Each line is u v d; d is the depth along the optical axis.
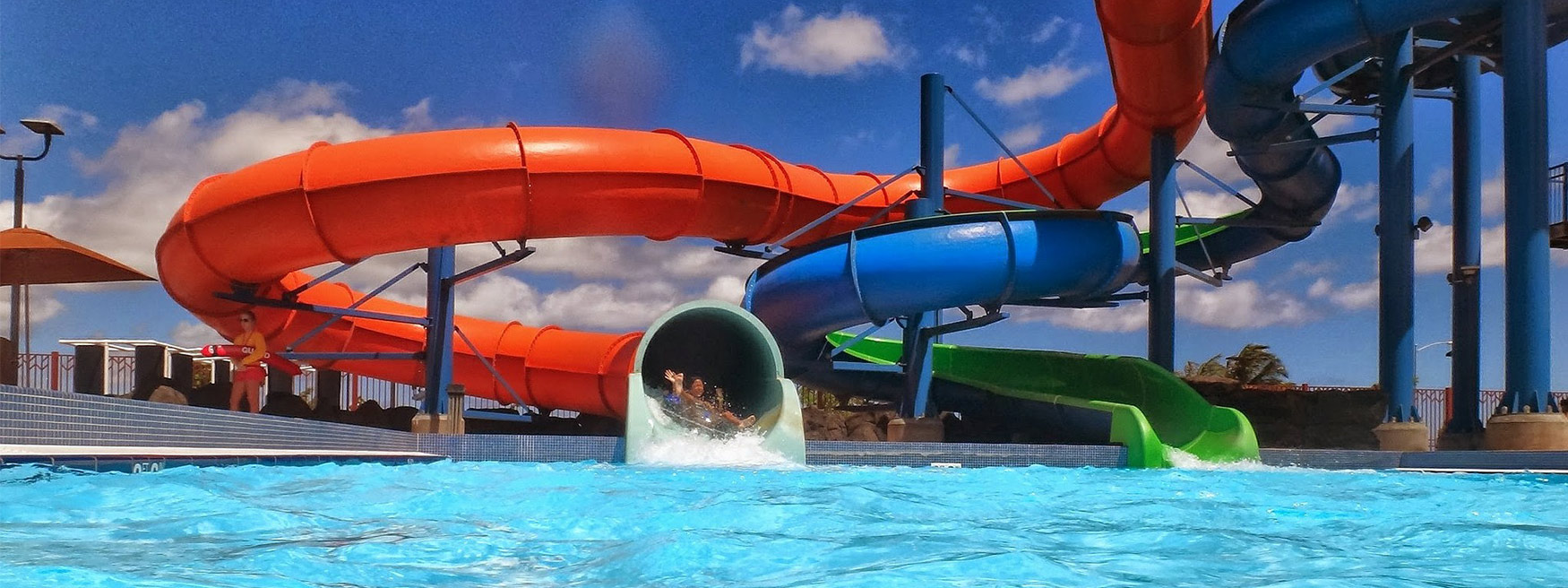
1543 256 11.89
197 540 3.99
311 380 22.75
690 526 4.55
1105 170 17.58
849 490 6.59
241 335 13.94
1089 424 12.88
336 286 18.03
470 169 13.37
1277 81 13.51
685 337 14.12
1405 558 3.80
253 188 13.66
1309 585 3.19
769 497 5.91
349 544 3.93
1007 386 15.41
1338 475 9.52
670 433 10.78
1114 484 7.82
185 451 7.20
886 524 4.68
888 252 13.72
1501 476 9.41
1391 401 13.79
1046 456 11.23
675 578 3.27
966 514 5.23
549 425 17.88
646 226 14.39
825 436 16.30
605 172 13.79
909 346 15.23
